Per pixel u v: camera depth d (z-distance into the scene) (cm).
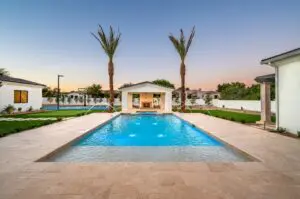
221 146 757
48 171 435
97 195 332
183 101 2350
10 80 1919
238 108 2734
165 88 2448
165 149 709
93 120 1420
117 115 1895
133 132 1189
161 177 404
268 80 1248
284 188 358
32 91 2291
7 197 325
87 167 459
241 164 484
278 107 1029
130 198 322
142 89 2450
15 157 531
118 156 622
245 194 336
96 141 943
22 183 375
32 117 1616
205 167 463
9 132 871
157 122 1620
